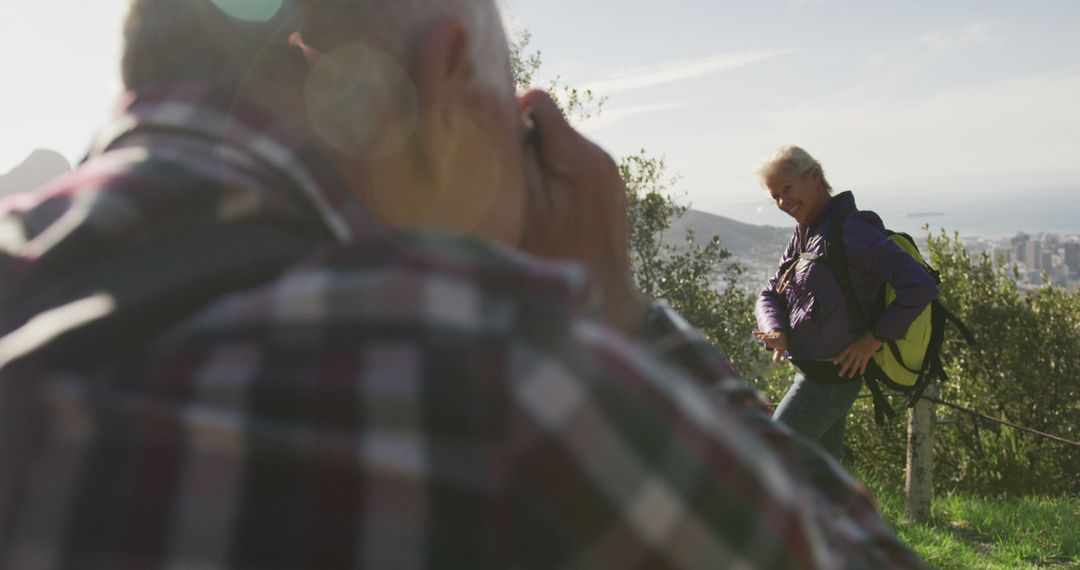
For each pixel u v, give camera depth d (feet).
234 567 1.18
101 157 1.54
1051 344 45.21
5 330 1.32
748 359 48.60
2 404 1.27
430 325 1.22
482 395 1.18
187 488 1.21
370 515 1.18
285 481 1.20
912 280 12.52
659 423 1.29
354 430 1.19
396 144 1.63
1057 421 45.11
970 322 46.24
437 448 1.18
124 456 1.24
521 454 1.19
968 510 20.76
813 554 1.46
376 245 1.33
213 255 1.34
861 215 13.21
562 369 1.23
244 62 1.62
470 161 1.77
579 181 2.21
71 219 1.35
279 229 1.43
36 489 1.26
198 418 1.21
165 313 1.29
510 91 1.94
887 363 13.34
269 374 1.22
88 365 1.26
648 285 48.26
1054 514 20.24
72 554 1.22
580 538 1.20
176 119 1.52
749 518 1.34
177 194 1.36
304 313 1.25
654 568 1.24
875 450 46.11
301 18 1.63
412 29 1.68
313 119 1.59
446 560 1.18
